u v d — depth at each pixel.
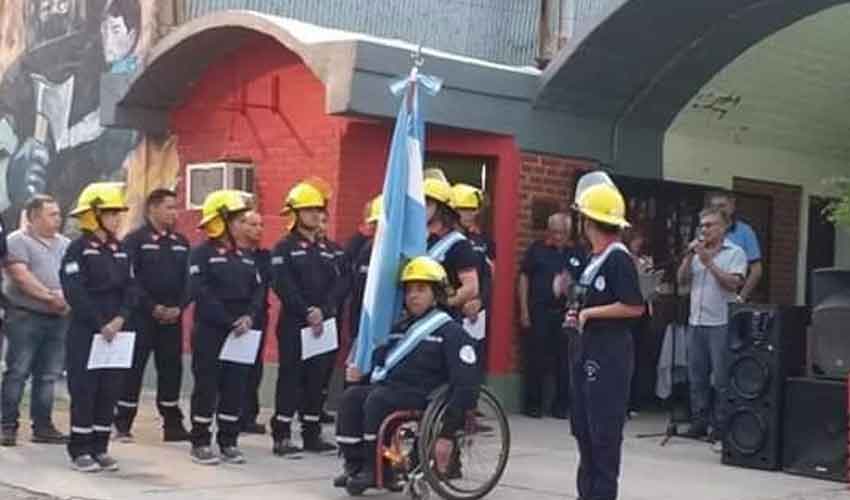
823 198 16.55
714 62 13.59
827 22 13.88
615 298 7.99
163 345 10.84
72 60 15.96
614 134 13.92
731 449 10.56
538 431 12.02
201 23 12.74
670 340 12.95
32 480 9.06
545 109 13.25
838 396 10.01
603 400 8.02
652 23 12.59
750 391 10.46
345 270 10.77
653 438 12.06
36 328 10.50
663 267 14.06
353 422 8.68
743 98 14.55
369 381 8.84
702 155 14.87
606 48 12.86
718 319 11.56
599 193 8.13
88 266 9.37
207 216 10.05
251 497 8.66
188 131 14.16
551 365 12.97
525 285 12.95
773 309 10.39
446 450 8.34
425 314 8.58
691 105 14.21
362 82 11.49
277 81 13.17
